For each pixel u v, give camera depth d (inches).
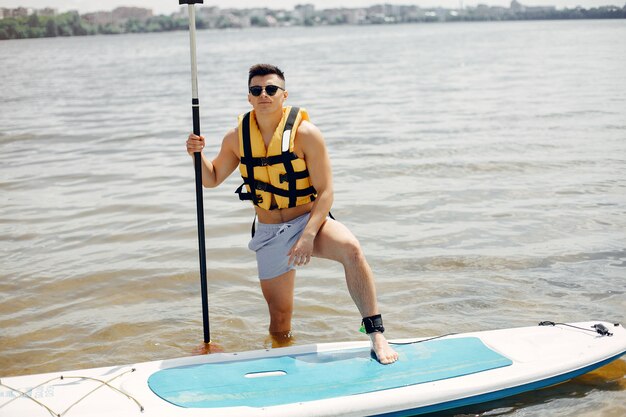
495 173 357.4
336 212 296.7
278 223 176.4
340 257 165.0
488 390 148.4
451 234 264.5
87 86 1008.2
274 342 185.6
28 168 405.1
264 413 135.5
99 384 144.2
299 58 1606.8
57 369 172.4
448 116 571.8
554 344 163.2
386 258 241.8
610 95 678.5
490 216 285.1
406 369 152.6
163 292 220.2
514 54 1492.4
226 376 148.0
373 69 1187.9
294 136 167.0
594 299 204.2
